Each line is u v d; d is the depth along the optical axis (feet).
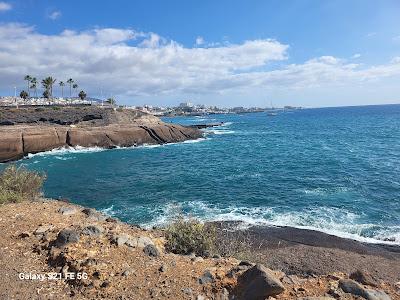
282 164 124.16
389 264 38.22
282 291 17.62
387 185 84.43
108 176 111.45
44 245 24.41
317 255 39.83
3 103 324.19
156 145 210.38
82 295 18.47
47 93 389.19
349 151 154.40
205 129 337.11
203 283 19.19
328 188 83.20
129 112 265.13
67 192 88.99
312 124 386.32
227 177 101.91
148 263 21.67
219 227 54.13
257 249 42.98
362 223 57.57
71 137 186.91
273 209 67.05
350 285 18.61
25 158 163.53
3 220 30.07
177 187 90.07
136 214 66.08
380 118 442.50
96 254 22.38
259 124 416.26
